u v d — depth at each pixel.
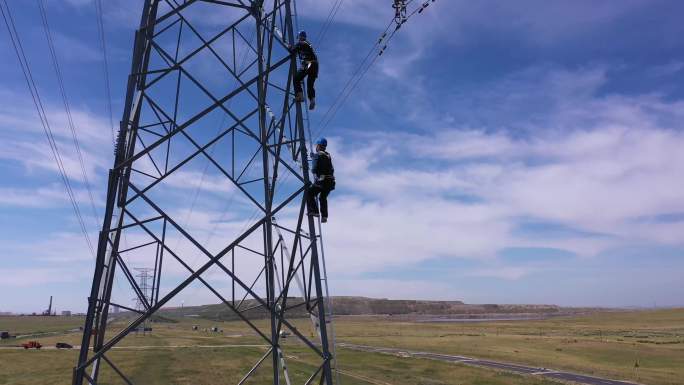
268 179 17.42
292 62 15.79
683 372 58.72
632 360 70.44
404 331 152.00
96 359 12.93
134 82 14.73
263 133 17.83
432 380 48.53
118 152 14.14
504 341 103.62
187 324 198.50
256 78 15.23
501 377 51.84
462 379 50.00
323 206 14.27
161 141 14.02
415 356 72.06
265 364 54.94
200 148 15.11
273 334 18.12
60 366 53.72
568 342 99.88
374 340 108.00
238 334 128.50
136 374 46.88
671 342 97.81
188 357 62.00
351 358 66.94
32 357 61.62
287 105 15.95
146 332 119.69
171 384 41.75
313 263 13.85
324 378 13.73
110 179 13.73
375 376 50.09
